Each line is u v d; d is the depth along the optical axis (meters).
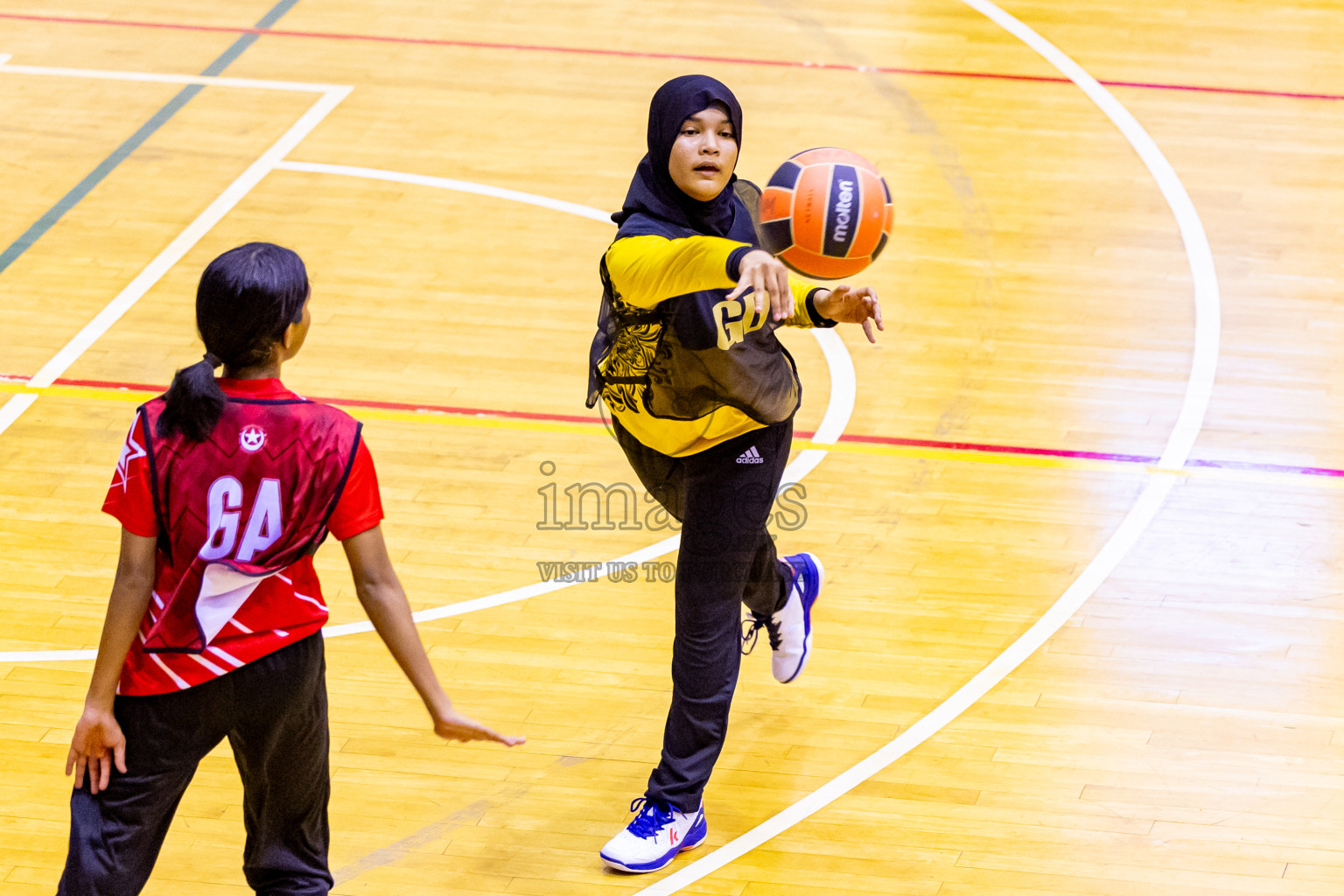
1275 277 15.40
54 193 17.17
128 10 22.91
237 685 6.28
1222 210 16.84
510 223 16.55
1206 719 9.39
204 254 15.88
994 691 9.66
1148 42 21.75
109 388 13.37
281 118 19.25
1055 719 9.40
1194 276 15.40
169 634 6.18
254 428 6.07
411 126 19.03
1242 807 8.66
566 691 9.67
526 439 12.51
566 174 17.73
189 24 22.36
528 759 9.10
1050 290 15.10
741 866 8.26
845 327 14.40
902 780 8.91
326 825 7.14
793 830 8.52
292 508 6.14
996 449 12.42
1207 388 13.38
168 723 6.28
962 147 18.28
